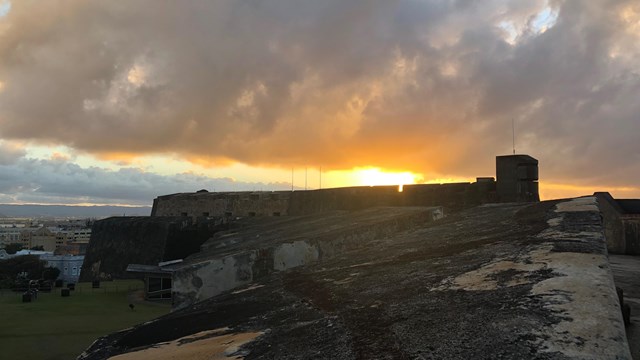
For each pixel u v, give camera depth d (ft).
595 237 10.21
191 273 19.07
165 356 8.59
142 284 109.19
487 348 5.43
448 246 13.23
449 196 48.19
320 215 42.11
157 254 92.73
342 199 62.39
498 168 44.04
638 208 64.49
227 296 14.06
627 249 56.65
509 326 5.89
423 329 6.56
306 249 21.06
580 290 6.65
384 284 10.19
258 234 31.99
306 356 6.68
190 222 86.79
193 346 8.92
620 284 30.01
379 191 56.65
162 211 102.27
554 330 5.49
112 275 106.22
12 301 92.12
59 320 70.38
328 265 14.96
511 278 8.04
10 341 56.29
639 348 15.71
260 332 8.82
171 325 11.73
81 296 96.02
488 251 10.96
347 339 6.96
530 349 5.15
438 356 5.52
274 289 13.12
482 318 6.39
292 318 9.34
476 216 20.13
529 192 42.78
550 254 9.09
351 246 22.71
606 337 5.11
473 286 8.16
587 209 14.20
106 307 83.46
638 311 21.30
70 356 49.90
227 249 25.68
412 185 52.16
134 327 12.90
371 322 7.55
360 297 9.50
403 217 26.61
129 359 9.21
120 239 106.83
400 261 12.58
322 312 9.12
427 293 8.50
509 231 13.39
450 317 6.77
